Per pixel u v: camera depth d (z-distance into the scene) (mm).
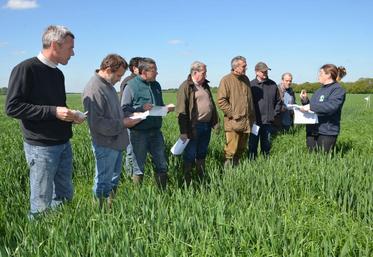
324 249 3562
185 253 3475
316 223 4109
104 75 5422
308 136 8117
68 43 4625
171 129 13367
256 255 3504
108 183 5590
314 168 6223
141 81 6508
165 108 6191
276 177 5758
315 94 7766
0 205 5539
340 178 5508
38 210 4672
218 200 4629
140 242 3643
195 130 7480
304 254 3574
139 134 6492
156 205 4711
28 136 4582
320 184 5621
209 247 3562
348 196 4965
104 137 5422
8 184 6418
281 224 4074
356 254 3711
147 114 5773
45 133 4594
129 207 4652
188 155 7613
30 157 4633
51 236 3777
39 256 3471
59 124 4723
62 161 5016
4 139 11188
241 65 8000
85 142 9445
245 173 6055
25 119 4516
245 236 3854
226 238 3742
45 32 4570
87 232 3961
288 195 5078
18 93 4324
